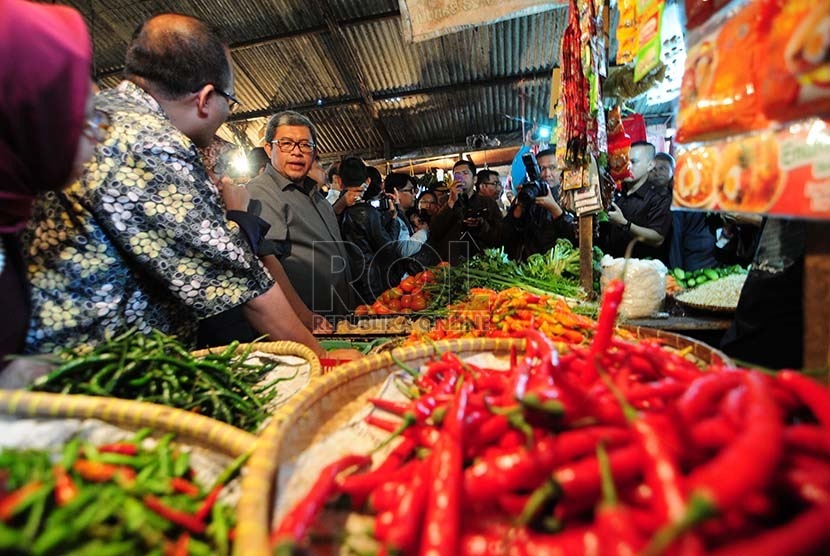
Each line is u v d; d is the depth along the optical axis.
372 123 9.73
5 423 0.98
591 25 2.58
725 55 1.04
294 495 0.97
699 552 0.55
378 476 0.97
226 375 1.49
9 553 0.72
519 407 0.87
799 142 0.85
